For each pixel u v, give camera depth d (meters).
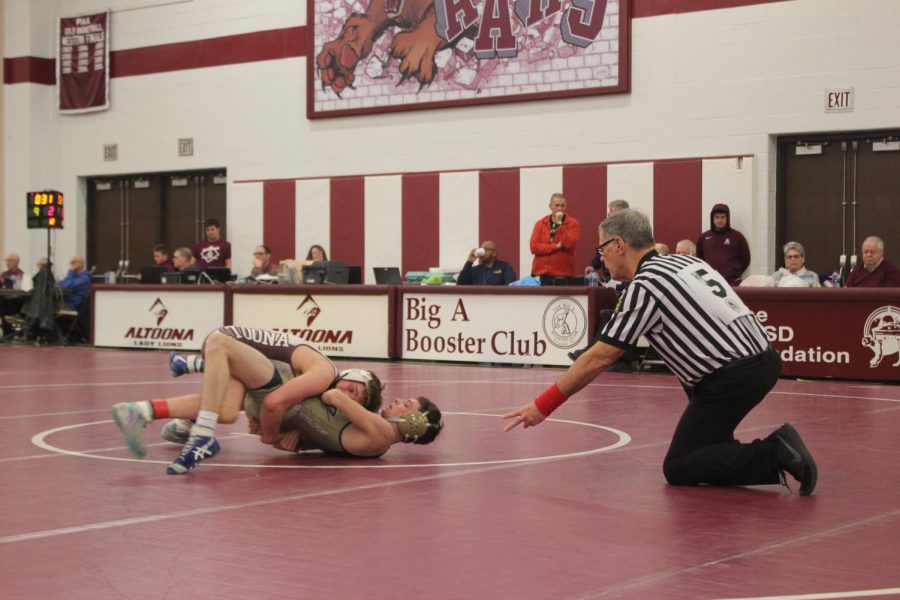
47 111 23.42
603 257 5.70
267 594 3.44
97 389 10.72
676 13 16.38
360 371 6.34
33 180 23.20
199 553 3.99
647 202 16.56
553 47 17.38
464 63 18.25
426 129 18.73
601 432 7.54
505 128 17.95
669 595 3.44
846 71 15.20
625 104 16.86
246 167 20.84
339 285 15.46
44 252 23.34
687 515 4.71
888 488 5.39
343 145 19.66
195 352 16.84
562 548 4.09
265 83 20.55
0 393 10.30
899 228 15.13
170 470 5.73
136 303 17.58
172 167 21.84
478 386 11.19
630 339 5.25
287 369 6.19
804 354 12.16
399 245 18.94
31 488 5.33
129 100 22.42
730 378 5.28
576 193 17.16
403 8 18.81
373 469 5.92
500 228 17.89
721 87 16.08
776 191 15.91
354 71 19.39
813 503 5.00
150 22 22.05
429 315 14.67
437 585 3.56
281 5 20.30
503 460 6.26
